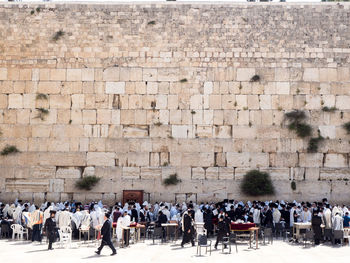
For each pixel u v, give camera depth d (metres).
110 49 26.55
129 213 21.66
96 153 25.98
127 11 26.75
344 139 25.72
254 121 25.94
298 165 25.62
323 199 24.53
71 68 26.48
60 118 26.23
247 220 21.70
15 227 21.19
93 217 20.84
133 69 26.38
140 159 25.89
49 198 25.80
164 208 22.53
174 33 26.55
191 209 21.52
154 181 25.69
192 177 25.70
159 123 26.05
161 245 19.94
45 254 17.17
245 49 26.38
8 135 26.23
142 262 15.55
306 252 17.92
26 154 26.09
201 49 26.41
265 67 26.23
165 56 26.42
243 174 25.66
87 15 26.77
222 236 18.45
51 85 26.42
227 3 26.69
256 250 18.52
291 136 25.81
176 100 26.17
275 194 25.45
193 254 17.38
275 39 26.38
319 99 26.00
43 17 26.84
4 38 26.77
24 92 26.41
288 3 26.66
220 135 25.91
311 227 20.27
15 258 16.20
